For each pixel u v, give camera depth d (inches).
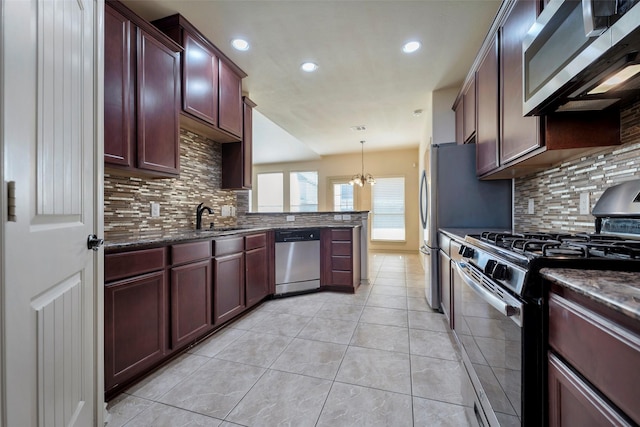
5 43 25.0
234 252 95.5
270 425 50.3
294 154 277.0
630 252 31.1
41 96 30.7
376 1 75.5
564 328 26.6
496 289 37.1
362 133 206.5
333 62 106.4
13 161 26.1
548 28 41.1
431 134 136.2
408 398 57.1
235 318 99.5
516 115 60.7
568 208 62.3
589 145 48.9
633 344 18.8
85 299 42.9
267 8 77.9
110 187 76.4
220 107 100.5
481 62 84.3
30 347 28.6
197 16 81.4
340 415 52.5
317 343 81.2
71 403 38.3
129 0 74.4
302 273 128.3
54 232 33.7
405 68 111.0
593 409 22.3
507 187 96.7
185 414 53.0
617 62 32.0
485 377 42.3
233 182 118.9
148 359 63.3
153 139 75.0
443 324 93.4
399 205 270.2
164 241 67.6
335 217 151.6
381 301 118.6
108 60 64.1
